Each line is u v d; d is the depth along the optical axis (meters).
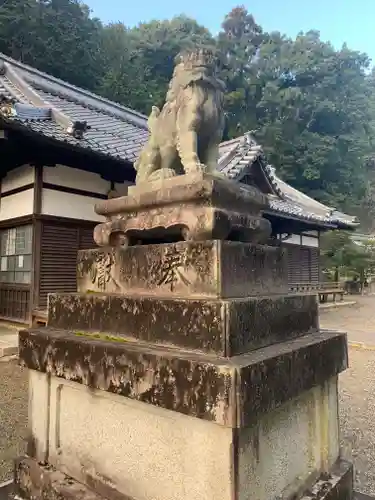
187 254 1.84
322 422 2.19
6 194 9.04
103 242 2.38
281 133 29.50
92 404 2.01
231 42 33.25
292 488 1.87
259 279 2.00
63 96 11.85
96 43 26.95
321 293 15.60
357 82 33.16
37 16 23.11
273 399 1.58
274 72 32.78
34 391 2.32
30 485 2.16
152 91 27.50
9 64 11.18
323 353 2.03
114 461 1.88
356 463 3.31
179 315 1.73
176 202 2.01
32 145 7.46
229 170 9.95
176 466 1.63
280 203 12.86
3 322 8.79
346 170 30.86
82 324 2.19
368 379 6.04
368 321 12.21
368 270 26.52
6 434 3.62
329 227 14.48
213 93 2.31
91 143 7.87
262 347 1.77
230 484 1.45
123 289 2.14
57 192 8.43
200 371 1.48
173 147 2.36
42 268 8.14
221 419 1.40
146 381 1.66
